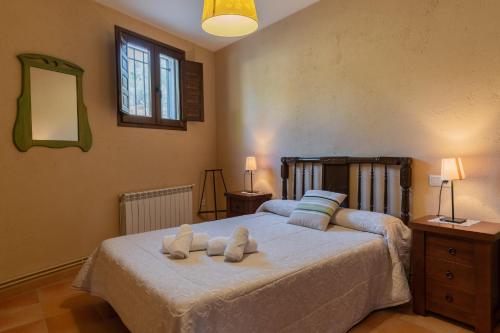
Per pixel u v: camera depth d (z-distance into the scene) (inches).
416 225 83.1
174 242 75.2
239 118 166.2
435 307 81.5
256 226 104.9
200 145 173.2
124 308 67.6
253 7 75.7
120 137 135.6
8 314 87.5
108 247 83.5
